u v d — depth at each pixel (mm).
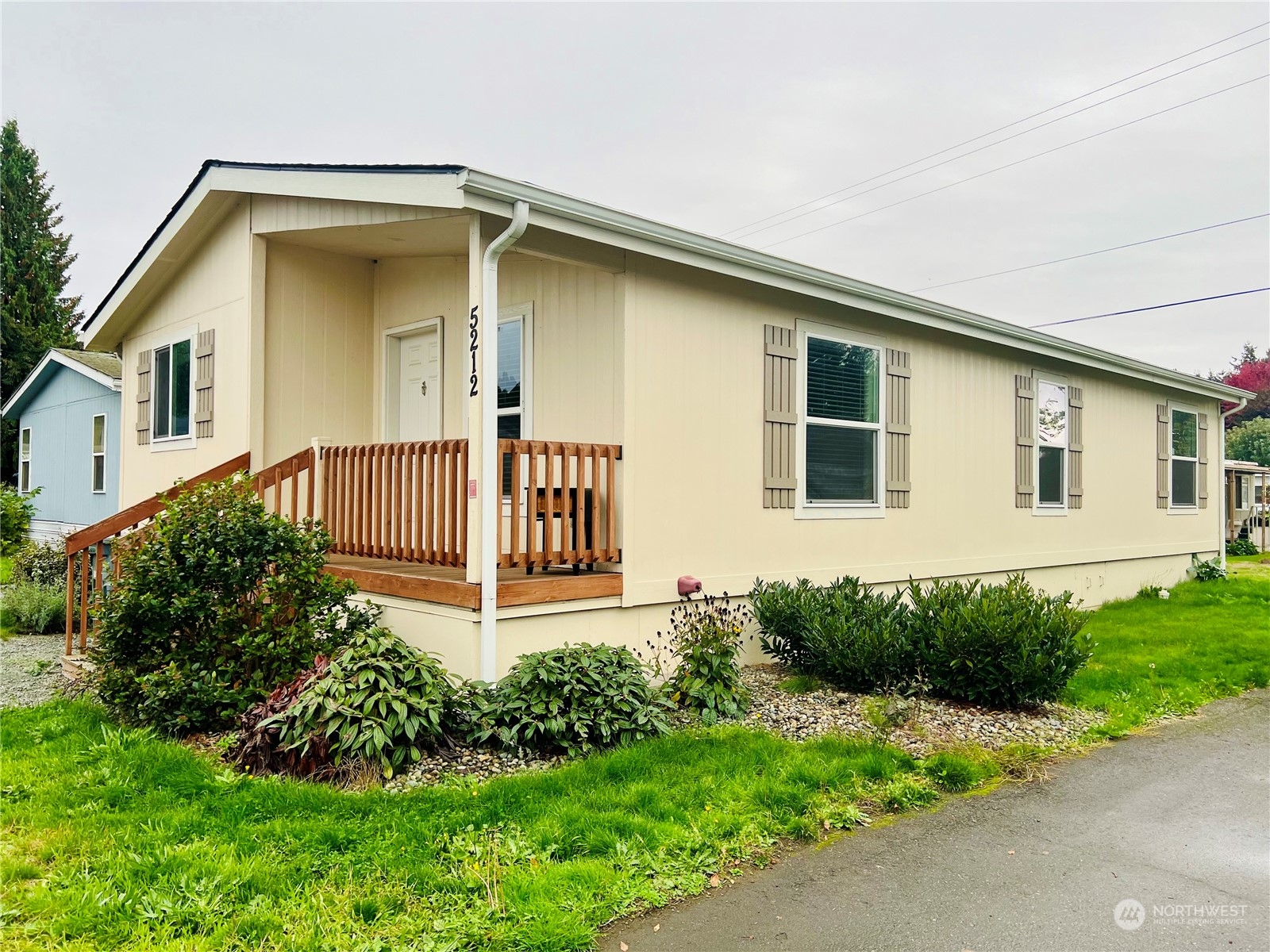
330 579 4934
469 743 4352
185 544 4641
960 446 8828
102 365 12859
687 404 6234
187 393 7797
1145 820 3900
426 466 5910
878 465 7895
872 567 7801
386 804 3566
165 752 4137
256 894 2834
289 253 6949
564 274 6320
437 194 4812
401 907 2797
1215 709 5965
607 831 3348
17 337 23422
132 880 2891
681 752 4305
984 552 9109
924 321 8078
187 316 7781
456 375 7004
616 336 5871
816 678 6098
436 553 5266
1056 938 2814
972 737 5000
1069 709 5676
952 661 5562
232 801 3564
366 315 7566
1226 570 13922
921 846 3549
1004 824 3814
